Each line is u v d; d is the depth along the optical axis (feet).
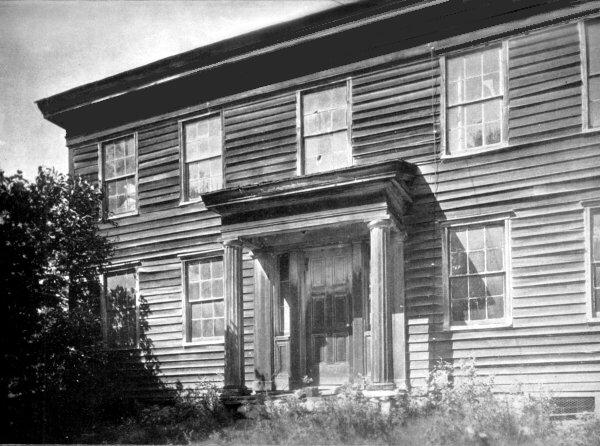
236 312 39.22
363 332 39.01
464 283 36.52
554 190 34.40
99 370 44.09
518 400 32.24
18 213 42.01
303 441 30.81
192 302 45.93
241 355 39.17
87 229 45.34
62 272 44.37
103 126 51.90
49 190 44.16
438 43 38.47
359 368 38.78
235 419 38.01
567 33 34.99
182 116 47.96
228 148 45.29
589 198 33.45
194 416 39.22
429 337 36.70
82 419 41.98
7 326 39.78
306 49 42.34
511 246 35.19
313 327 40.81
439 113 37.99
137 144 49.98
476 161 36.65
